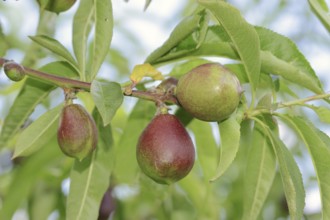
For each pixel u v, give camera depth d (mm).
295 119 589
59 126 549
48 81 559
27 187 785
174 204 913
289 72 599
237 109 584
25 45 913
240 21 557
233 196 932
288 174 548
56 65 639
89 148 549
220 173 527
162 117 561
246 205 634
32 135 574
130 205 918
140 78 568
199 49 606
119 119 808
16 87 812
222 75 546
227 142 546
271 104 587
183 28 576
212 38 609
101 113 499
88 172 629
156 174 551
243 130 641
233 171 933
